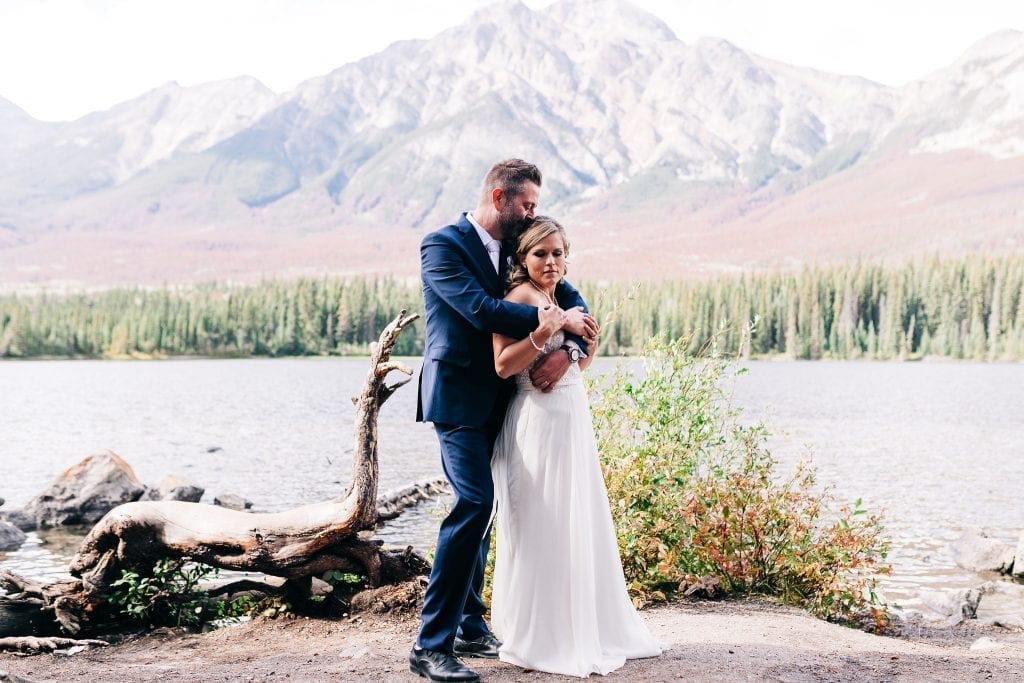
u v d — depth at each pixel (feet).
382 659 14.53
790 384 192.03
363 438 20.45
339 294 383.24
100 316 376.89
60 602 20.98
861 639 16.16
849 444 82.74
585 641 13.14
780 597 20.24
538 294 13.41
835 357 334.85
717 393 22.82
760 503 21.06
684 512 20.81
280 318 381.81
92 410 127.34
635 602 19.03
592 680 12.57
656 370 22.63
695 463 21.99
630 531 20.51
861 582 20.89
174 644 18.33
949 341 329.93
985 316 328.70
